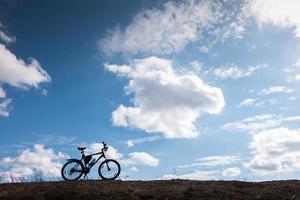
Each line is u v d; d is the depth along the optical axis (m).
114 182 16.39
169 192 14.71
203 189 15.16
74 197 13.95
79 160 17.91
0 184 15.99
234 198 14.40
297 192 15.23
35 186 15.31
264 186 16.05
